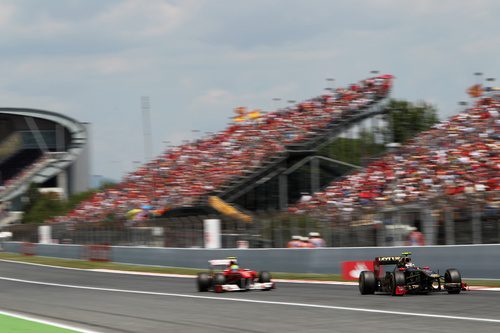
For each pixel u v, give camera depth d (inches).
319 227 1423.5
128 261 1971.0
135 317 717.3
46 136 5093.5
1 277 1594.5
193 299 916.0
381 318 623.5
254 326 606.5
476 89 1910.7
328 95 2512.3
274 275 1409.9
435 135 1861.5
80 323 679.7
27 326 670.5
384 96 2497.5
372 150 2466.8
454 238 1167.6
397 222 1256.8
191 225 1749.5
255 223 1576.0
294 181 2343.8
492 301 747.4
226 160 2401.6
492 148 1596.9
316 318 645.9
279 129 2401.6
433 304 726.5
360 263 1214.3
